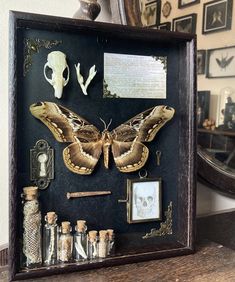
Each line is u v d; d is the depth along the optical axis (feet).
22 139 0.74
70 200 0.79
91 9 0.82
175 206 0.89
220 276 0.75
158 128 0.85
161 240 0.87
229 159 1.15
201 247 0.91
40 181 0.76
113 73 0.81
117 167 0.83
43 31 0.74
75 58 0.77
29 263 0.73
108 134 0.81
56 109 0.75
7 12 0.83
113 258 0.78
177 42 0.85
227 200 1.18
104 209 0.82
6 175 0.85
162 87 0.86
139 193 0.85
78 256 0.77
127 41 0.82
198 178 1.10
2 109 0.84
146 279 0.73
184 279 0.74
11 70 0.70
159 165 0.87
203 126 1.11
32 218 0.73
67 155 0.78
